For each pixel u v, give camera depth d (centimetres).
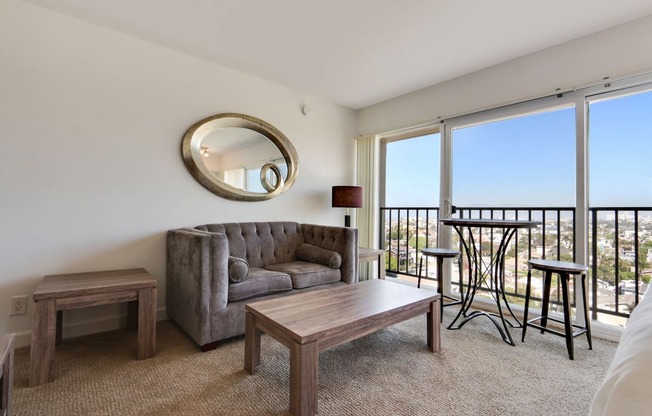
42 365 163
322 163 391
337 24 232
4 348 103
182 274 229
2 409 106
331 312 168
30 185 212
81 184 231
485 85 300
